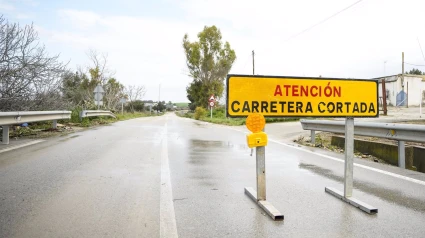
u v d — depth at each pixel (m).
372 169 6.25
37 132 12.37
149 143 9.83
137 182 4.97
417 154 7.27
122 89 46.47
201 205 3.95
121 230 3.14
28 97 13.29
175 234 3.08
